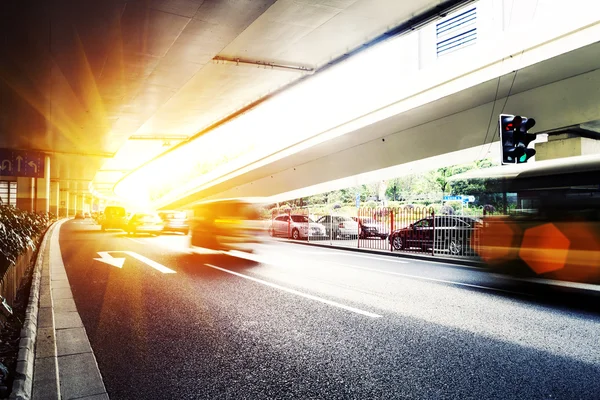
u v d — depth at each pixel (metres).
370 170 27.41
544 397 3.73
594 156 9.12
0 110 23.98
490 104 19.16
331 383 4.00
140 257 13.88
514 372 4.29
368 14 16.19
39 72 17.50
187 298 7.63
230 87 25.05
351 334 5.53
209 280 9.50
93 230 31.41
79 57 15.80
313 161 32.31
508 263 9.71
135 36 13.94
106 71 17.45
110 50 15.14
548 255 9.00
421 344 5.15
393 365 4.46
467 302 7.50
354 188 55.44
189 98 26.91
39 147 36.91
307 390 3.85
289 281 9.45
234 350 4.91
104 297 7.69
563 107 16.47
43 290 8.23
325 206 52.91
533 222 9.38
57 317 6.31
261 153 35.50
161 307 6.96
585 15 13.59
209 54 15.60
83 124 27.64
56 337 5.35
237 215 19.44
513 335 5.55
